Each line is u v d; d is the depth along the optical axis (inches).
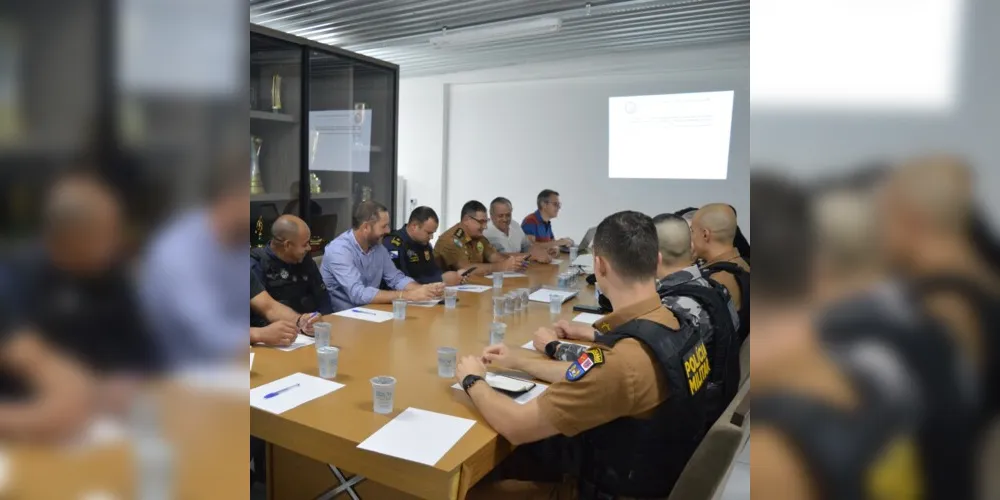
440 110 264.8
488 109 258.2
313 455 52.8
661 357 52.1
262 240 148.5
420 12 172.1
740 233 96.9
